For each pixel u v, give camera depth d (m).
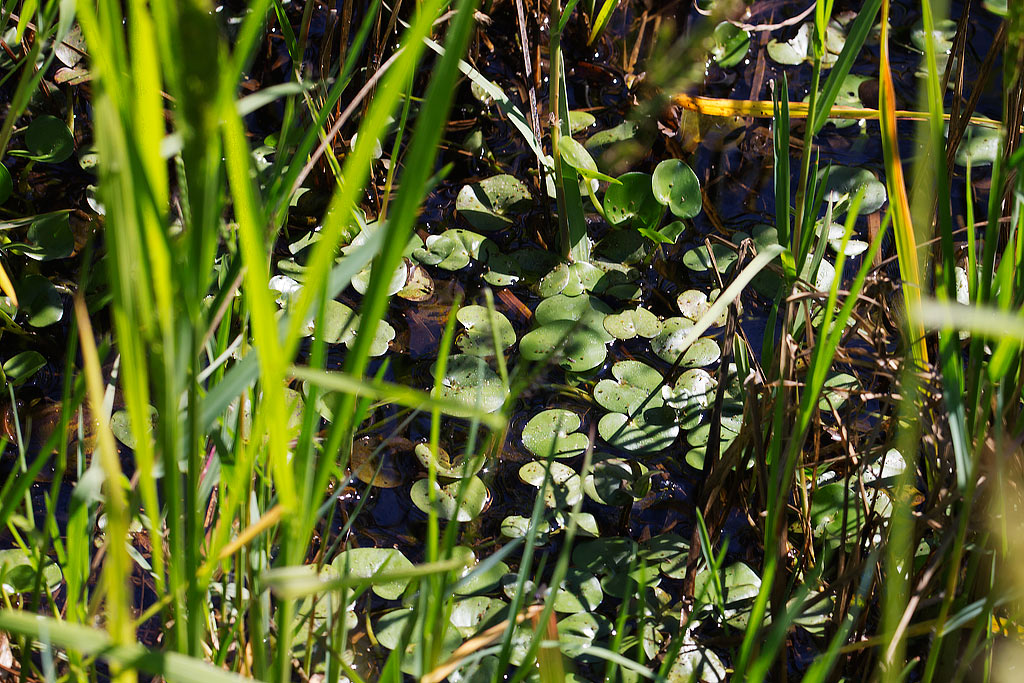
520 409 1.27
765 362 1.24
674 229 1.33
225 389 0.76
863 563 1.16
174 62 0.52
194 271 0.64
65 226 1.30
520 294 1.31
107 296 1.26
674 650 1.12
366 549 1.21
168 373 0.63
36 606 1.12
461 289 1.31
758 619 1.11
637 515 1.23
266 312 0.57
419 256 1.32
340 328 1.28
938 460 1.16
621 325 1.29
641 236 1.33
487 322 1.29
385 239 0.61
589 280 1.31
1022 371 1.15
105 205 0.55
